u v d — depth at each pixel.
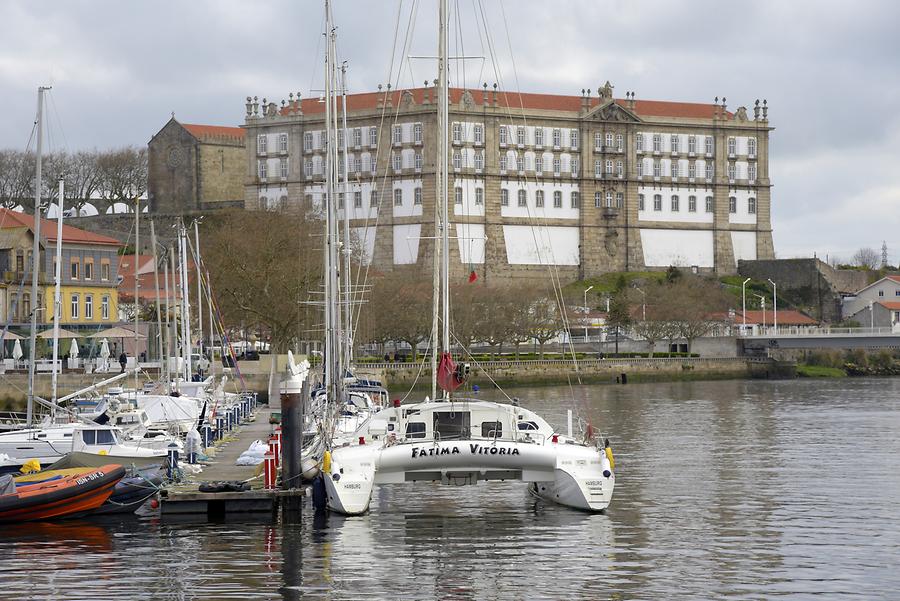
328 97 98.88
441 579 51.34
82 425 74.12
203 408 91.94
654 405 165.75
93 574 52.28
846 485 79.88
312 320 174.25
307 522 62.31
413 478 62.28
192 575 52.06
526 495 70.62
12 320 150.75
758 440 113.12
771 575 52.28
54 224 165.62
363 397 99.44
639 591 49.62
